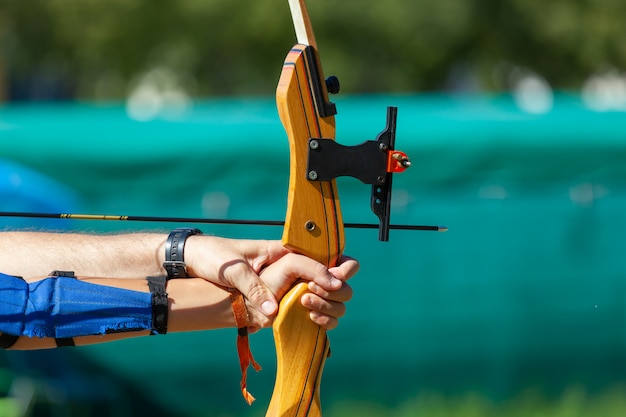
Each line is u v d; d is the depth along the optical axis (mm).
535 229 9961
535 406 9906
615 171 10062
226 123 9703
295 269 4012
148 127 9648
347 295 4078
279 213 9672
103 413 9477
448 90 28922
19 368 9461
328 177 3951
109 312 3936
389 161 3961
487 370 9930
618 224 10062
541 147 9922
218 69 26328
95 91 34406
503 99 12031
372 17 23062
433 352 9844
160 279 4113
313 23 23000
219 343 9617
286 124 3932
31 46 25500
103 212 9570
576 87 26594
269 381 9648
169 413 9570
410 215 9773
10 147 9508
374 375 9789
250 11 23375
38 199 8945
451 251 9875
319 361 4113
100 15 23406
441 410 9758
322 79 3945
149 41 24016
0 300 3820
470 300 9883
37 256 4266
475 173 9891
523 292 9945
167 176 9617
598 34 24828
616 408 10000
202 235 4328
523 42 25422
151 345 9539
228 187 9664
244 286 4078
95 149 9570
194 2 23000
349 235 9695
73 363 9562
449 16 23422
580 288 10031
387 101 11641
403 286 9789
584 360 10047
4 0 24219
